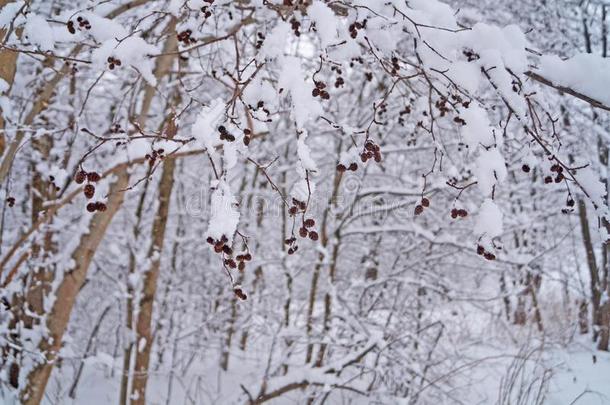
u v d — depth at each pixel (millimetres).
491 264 6672
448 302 6543
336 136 7074
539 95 2605
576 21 6859
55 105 5344
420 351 6262
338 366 5398
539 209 8258
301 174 1885
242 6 3107
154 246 5453
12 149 3566
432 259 6855
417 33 2232
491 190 2051
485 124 2100
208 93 6633
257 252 8383
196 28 2844
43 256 5375
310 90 1883
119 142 2594
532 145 2723
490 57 2234
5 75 3244
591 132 6875
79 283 4078
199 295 8047
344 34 2414
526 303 8586
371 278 7566
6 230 6453
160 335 8000
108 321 8633
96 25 2475
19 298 5113
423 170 6477
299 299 8078
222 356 7957
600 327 8047
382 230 6387
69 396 6902
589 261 8586
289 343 6824
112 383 7523
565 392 6176
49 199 5418
